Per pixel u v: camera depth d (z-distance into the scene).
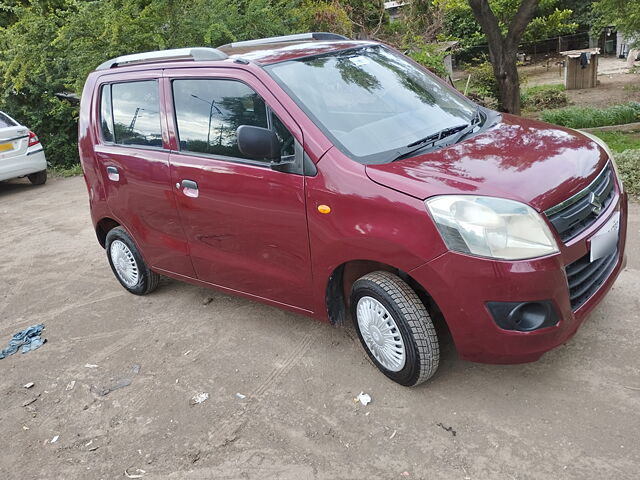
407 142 3.28
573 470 2.55
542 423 2.85
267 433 3.10
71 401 3.67
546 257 2.65
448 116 3.66
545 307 2.70
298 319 4.23
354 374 3.47
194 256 4.13
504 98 10.05
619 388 3.00
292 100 3.32
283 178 3.29
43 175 11.04
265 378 3.59
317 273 3.31
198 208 3.87
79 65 10.12
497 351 2.80
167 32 9.75
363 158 3.10
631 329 3.48
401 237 2.83
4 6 11.54
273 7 11.24
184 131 3.92
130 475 2.95
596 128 10.81
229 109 3.62
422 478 2.64
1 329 4.89
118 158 4.41
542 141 3.23
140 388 3.69
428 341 3.01
